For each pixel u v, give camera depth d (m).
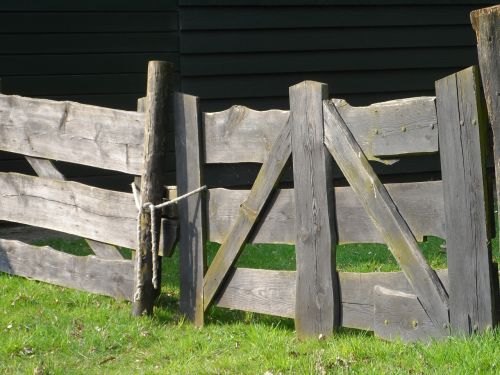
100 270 6.48
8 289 6.69
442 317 5.22
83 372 5.33
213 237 6.04
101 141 6.42
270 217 5.83
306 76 9.72
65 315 6.09
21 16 8.79
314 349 5.42
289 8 9.59
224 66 9.42
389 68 10.02
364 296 5.52
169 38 9.25
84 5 8.97
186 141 6.07
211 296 6.02
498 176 5.02
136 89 9.16
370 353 5.22
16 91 8.80
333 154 5.53
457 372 4.80
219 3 9.34
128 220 6.32
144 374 5.24
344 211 5.55
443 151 5.17
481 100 5.06
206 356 5.50
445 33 10.21
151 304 6.14
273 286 5.84
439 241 7.90
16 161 8.70
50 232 8.59
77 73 8.98
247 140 5.86
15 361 5.45
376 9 9.90
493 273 5.09
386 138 5.35
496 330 5.05
